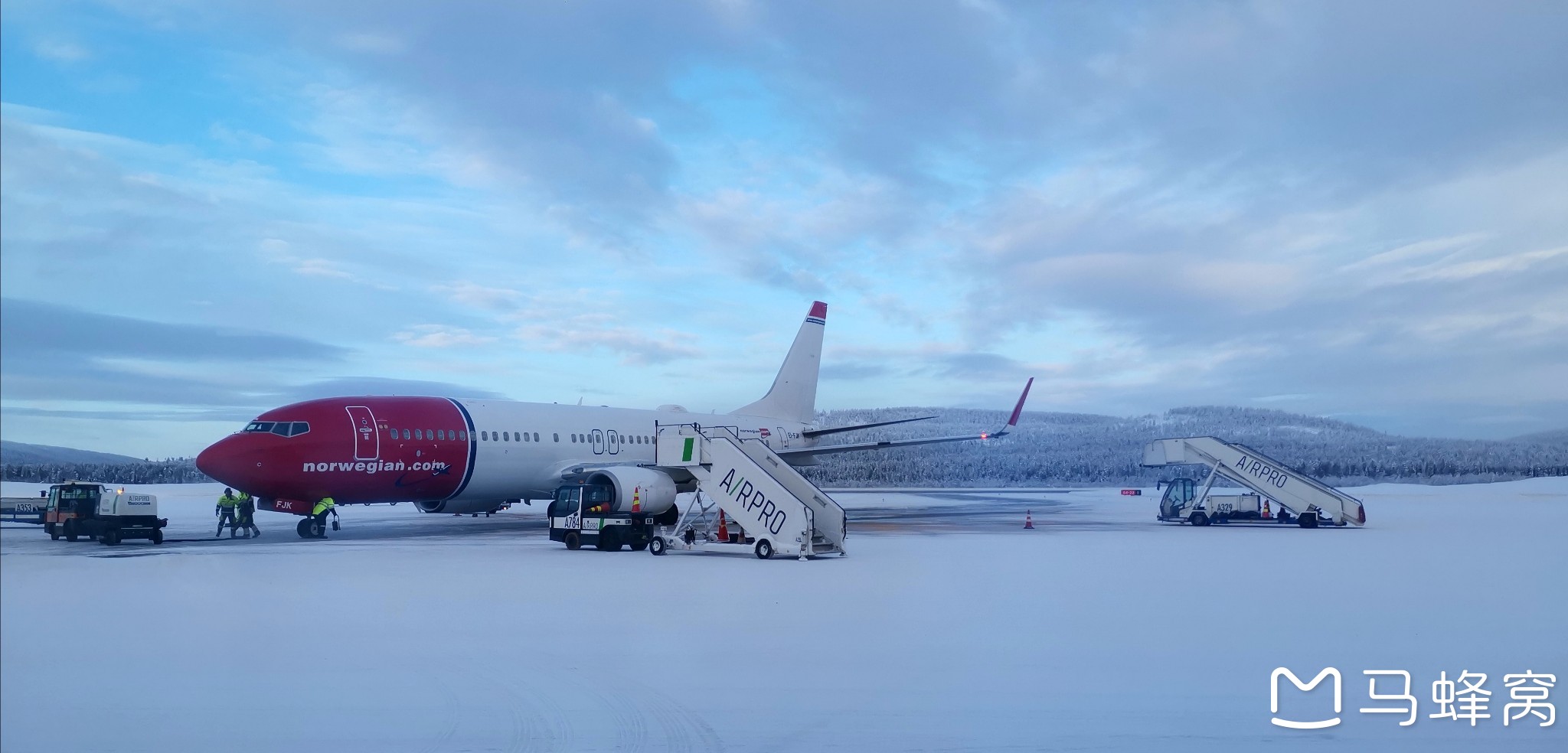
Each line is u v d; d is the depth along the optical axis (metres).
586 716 9.62
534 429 37.72
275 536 33.28
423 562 23.25
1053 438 114.38
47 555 24.88
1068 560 23.81
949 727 9.20
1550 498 69.25
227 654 12.20
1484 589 18.11
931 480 114.44
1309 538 31.84
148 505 29.12
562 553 26.11
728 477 26.30
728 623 14.25
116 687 10.70
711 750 8.59
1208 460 41.72
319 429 32.00
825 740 8.83
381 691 10.52
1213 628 13.98
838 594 17.33
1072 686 10.64
